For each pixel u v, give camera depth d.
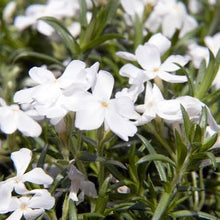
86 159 0.31
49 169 0.32
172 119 0.31
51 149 0.34
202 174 0.34
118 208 0.31
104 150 0.33
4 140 0.35
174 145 0.33
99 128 0.31
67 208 0.31
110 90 0.30
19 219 0.30
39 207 0.30
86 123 0.30
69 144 0.31
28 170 0.31
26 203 0.30
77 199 0.30
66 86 0.30
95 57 0.35
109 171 0.32
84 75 0.30
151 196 0.31
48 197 0.30
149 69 0.32
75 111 0.30
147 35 0.37
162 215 0.31
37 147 0.34
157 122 0.31
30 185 0.31
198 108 0.31
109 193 0.31
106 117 0.30
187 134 0.30
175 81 0.32
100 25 0.36
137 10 0.39
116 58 0.38
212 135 0.31
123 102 0.30
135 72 0.32
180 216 0.31
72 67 0.30
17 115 0.32
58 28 0.35
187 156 0.31
